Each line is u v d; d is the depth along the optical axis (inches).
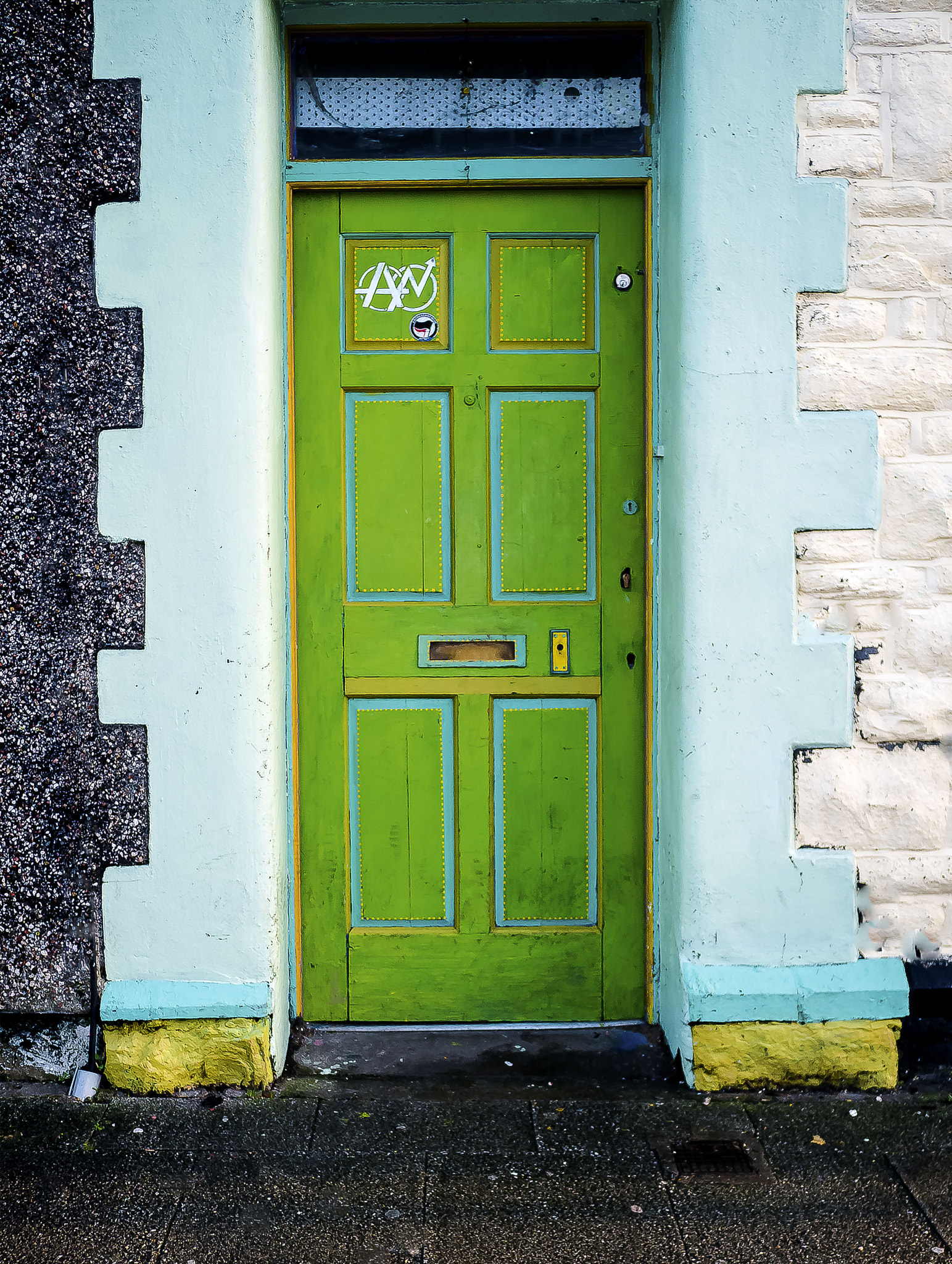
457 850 127.5
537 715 127.1
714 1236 94.0
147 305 111.5
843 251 112.0
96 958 115.6
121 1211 97.0
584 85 123.0
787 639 114.2
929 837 115.7
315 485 124.8
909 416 113.7
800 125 111.7
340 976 128.3
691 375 113.0
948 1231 94.6
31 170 111.4
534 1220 96.0
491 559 126.3
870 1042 115.2
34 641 113.9
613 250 124.0
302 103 122.9
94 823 114.7
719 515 113.5
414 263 124.0
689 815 115.4
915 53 111.7
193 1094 114.9
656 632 124.4
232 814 114.0
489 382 124.6
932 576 114.6
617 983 128.6
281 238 120.4
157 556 112.8
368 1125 109.4
